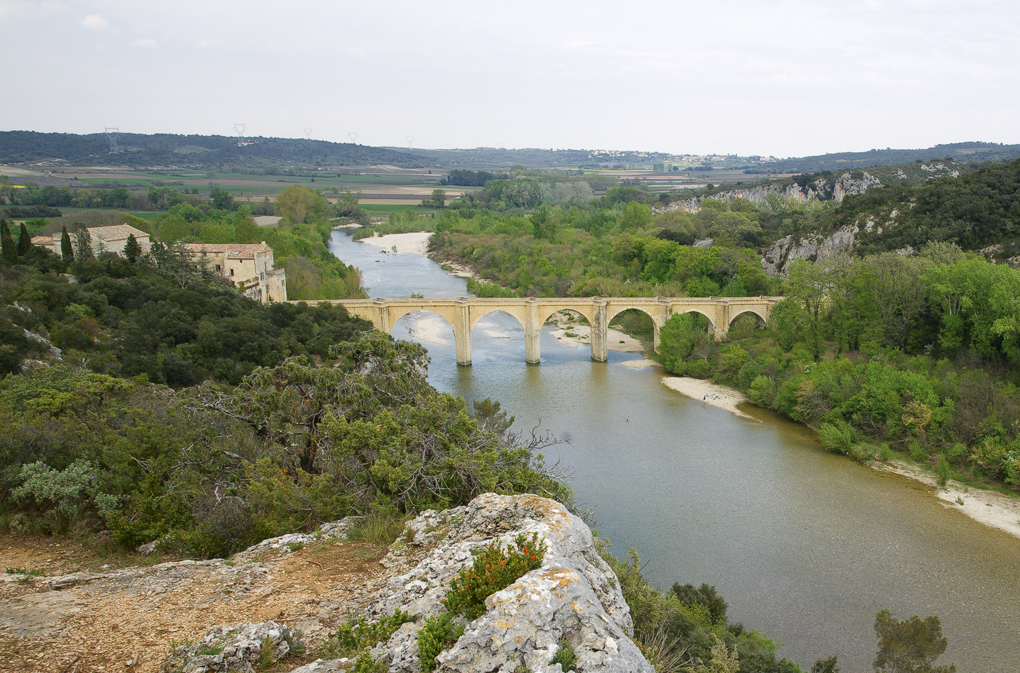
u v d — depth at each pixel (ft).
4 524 95.61
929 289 314.35
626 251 572.92
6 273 285.43
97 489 101.50
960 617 157.07
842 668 140.46
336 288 460.96
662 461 251.19
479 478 110.22
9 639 59.47
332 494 102.78
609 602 61.11
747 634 140.36
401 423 130.62
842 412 275.18
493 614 51.29
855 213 482.69
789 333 360.69
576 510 130.41
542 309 403.54
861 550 186.39
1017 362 274.98
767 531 197.36
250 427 138.51
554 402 328.08
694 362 377.50
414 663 51.52
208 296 323.98
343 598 68.54
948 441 245.86
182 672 53.47
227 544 92.84
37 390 146.30
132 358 230.27
